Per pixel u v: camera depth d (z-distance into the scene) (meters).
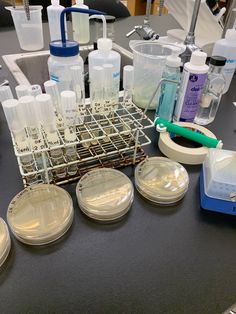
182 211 0.56
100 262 0.46
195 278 0.44
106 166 0.64
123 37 1.50
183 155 0.67
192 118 0.81
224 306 0.41
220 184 0.53
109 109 0.70
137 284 0.43
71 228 0.51
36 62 1.24
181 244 0.50
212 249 0.49
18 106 0.51
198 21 1.11
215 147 0.68
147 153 0.71
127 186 0.59
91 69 0.69
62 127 0.57
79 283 0.43
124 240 0.50
